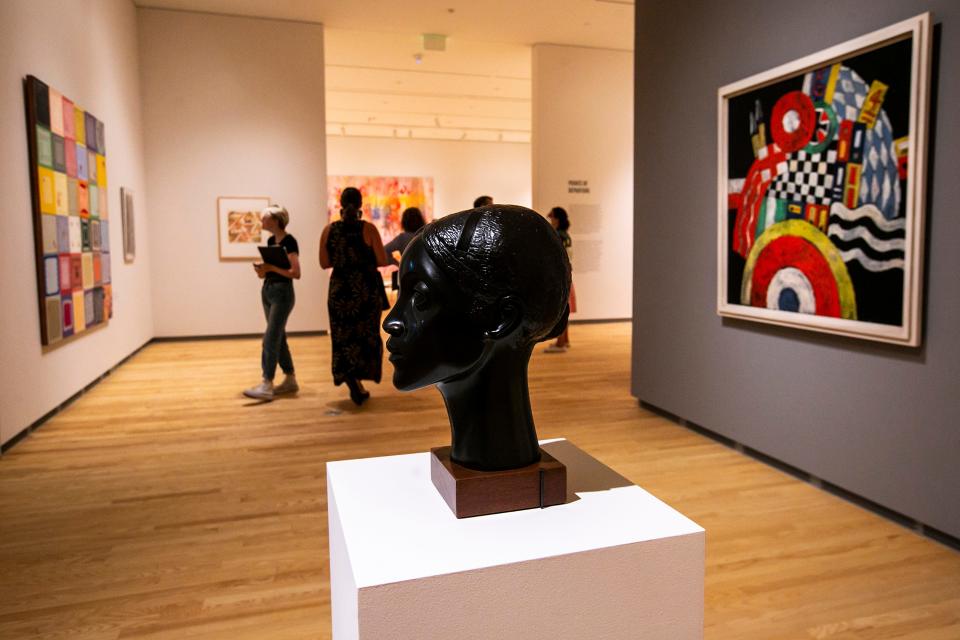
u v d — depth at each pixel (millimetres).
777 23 3559
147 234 8914
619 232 10695
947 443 2701
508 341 1430
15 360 4367
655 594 1397
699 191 4320
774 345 3689
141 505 3273
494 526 1440
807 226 3330
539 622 1312
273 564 2654
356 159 15445
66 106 5527
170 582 2508
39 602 2363
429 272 1383
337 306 5129
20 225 4547
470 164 15883
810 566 2588
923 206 2703
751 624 2197
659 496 3336
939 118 2664
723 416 4176
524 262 1347
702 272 4336
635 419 4875
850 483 3203
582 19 9039
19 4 4684
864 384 3098
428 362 1424
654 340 4941
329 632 2180
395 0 8375
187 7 8734
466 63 11031
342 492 1645
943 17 2625
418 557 1291
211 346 8648
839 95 3100
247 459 3994
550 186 10281
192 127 9031
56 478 3666
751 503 3234
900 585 2439
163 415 5047
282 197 9352
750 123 3725
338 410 5172
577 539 1372
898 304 2832
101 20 6879
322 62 9305
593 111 10367
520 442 1548
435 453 1679
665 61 4629
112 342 6887
